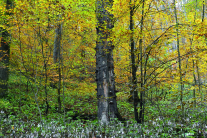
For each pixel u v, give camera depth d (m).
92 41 6.83
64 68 9.05
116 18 5.05
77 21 5.43
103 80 5.77
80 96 10.65
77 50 8.60
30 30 5.91
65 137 4.00
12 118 5.41
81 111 7.66
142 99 4.33
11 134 3.86
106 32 4.96
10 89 8.72
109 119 5.58
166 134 3.86
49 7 4.71
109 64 6.16
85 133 4.16
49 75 8.12
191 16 7.27
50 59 8.61
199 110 6.56
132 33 4.21
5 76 7.91
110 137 3.90
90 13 5.42
